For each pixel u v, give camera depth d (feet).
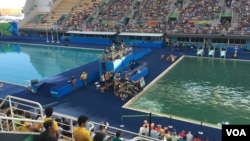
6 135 22.68
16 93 100.53
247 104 83.51
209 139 63.52
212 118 74.95
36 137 22.70
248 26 156.56
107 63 108.27
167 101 88.07
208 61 137.69
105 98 92.07
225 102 85.71
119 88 92.94
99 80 111.04
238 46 155.94
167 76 115.03
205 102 86.33
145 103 86.99
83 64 143.74
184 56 149.69
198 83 104.83
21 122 36.94
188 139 59.72
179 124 71.87
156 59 144.05
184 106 83.76
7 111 38.93
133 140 35.70
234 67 124.98
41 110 30.73
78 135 23.62
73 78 101.04
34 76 125.90
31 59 160.45
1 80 120.06
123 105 85.56
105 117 76.95
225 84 102.47
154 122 73.36
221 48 152.05
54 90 94.12
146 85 103.55
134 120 74.54
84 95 95.61
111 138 39.04
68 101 90.43
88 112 80.79
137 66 117.91
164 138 56.13
